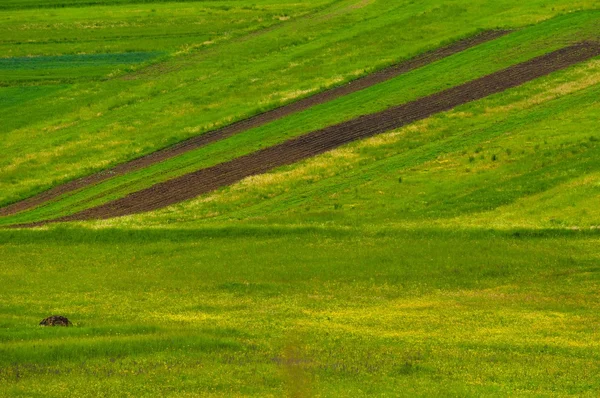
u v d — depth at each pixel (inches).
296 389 2721.5
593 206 5108.3
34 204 6466.5
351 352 3157.0
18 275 4682.6
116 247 5108.3
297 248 4847.4
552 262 4387.3
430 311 3814.0
